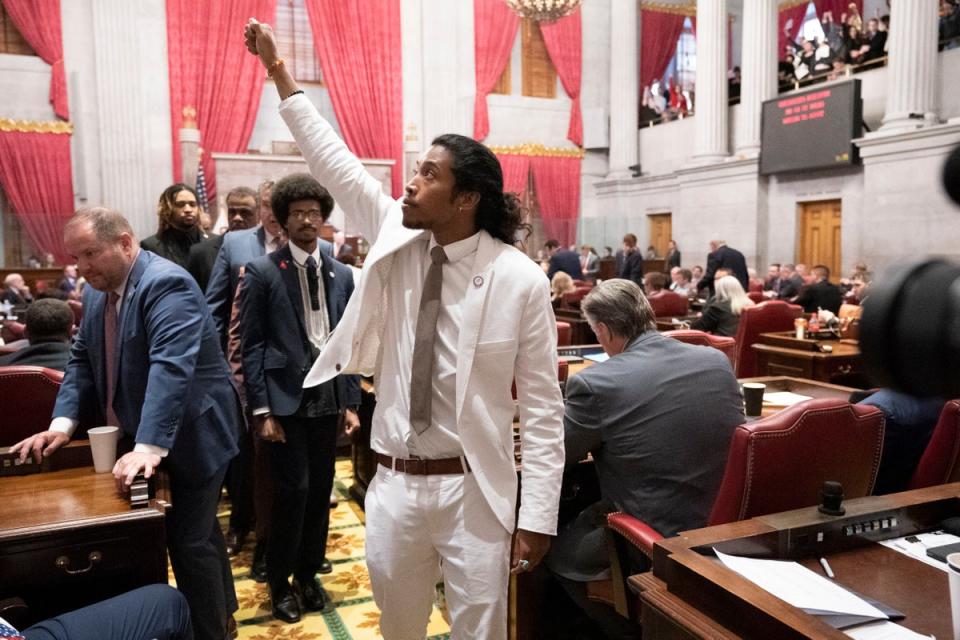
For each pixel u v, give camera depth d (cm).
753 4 1291
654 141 1616
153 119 1300
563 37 1619
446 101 1502
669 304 748
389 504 161
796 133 1190
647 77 1688
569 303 818
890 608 124
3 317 764
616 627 211
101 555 165
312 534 269
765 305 570
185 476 206
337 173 179
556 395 159
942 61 1048
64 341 280
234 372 284
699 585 128
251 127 1359
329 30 1408
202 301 206
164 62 1304
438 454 157
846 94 1103
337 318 266
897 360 54
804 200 1216
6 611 155
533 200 1636
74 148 1269
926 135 975
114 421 213
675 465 195
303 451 257
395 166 1470
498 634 159
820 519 149
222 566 233
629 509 202
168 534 210
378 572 163
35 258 1237
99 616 158
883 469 228
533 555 157
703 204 1393
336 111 1432
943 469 193
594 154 1691
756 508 170
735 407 203
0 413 235
